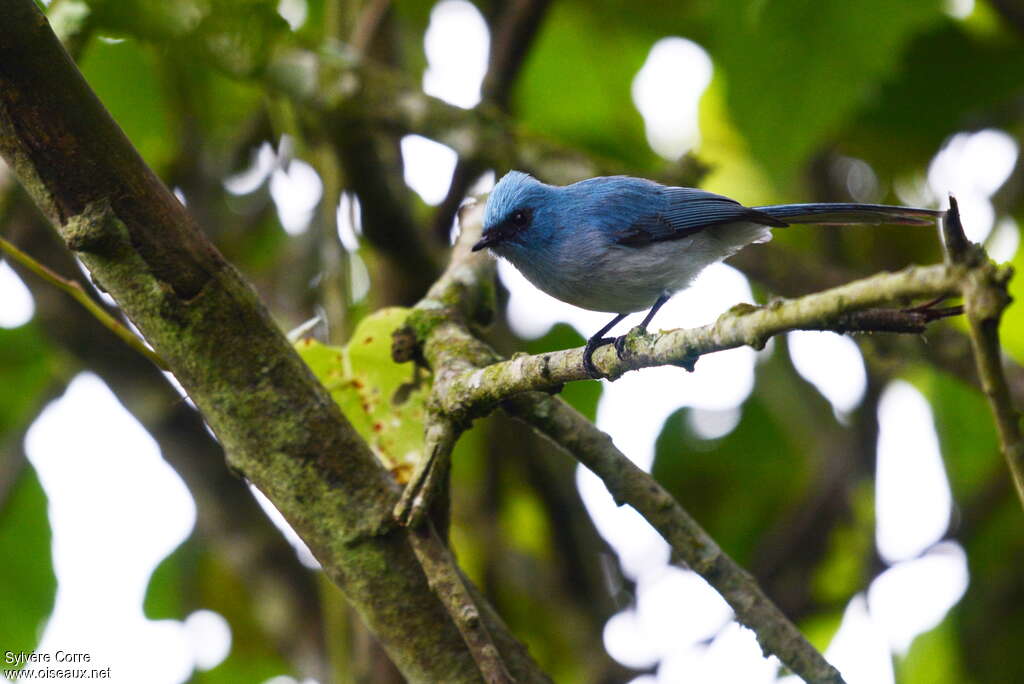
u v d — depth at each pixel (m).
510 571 12.55
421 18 14.48
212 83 14.42
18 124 6.21
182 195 13.44
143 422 11.31
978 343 4.45
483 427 12.98
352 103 10.93
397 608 6.93
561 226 10.27
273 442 6.90
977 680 12.49
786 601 12.55
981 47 13.11
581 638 11.99
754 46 11.55
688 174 11.91
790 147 11.73
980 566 12.84
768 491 14.18
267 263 14.62
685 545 7.55
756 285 14.07
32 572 12.80
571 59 14.77
